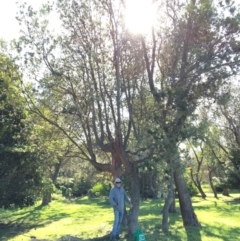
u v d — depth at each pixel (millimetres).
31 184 19672
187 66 13891
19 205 20250
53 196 46781
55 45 16172
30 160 19094
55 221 23672
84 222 22062
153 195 39250
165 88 13734
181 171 14242
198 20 13438
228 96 14141
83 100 16453
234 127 37000
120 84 14969
